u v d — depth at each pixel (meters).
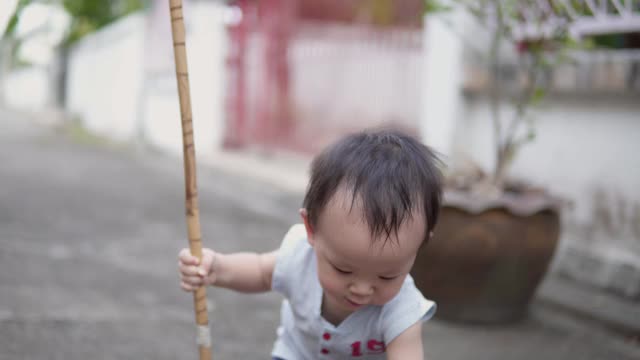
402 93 7.85
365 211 1.75
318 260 1.90
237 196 8.36
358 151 1.84
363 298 1.86
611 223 4.82
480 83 5.75
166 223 6.73
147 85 13.42
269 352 3.60
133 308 4.10
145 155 12.45
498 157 4.33
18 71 28.42
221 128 11.66
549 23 4.48
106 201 7.70
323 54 9.34
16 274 4.59
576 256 4.95
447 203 3.89
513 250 3.91
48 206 7.20
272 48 10.45
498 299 4.06
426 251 3.98
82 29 17.28
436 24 6.24
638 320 4.16
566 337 4.02
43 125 18.52
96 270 4.88
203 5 11.70
